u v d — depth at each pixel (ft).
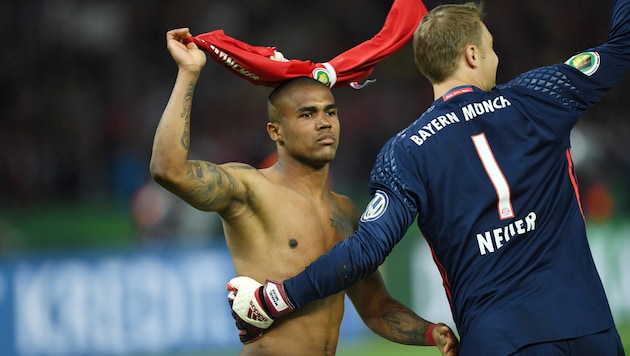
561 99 40.14
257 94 169.58
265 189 41.81
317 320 42.19
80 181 152.25
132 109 166.20
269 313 39.73
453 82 41.88
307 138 42.06
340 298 43.42
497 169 39.11
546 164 39.47
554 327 37.50
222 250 111.14
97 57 176.65
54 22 178.29
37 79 170.91
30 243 124.16
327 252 39.45
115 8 182.91
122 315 107.04
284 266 41.57
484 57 41.96
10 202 146.00
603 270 125.29
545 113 39.88
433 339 43.86
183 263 109.40
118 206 134.41
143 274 108.06
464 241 38.96
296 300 38.99
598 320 38.09
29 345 104.63
